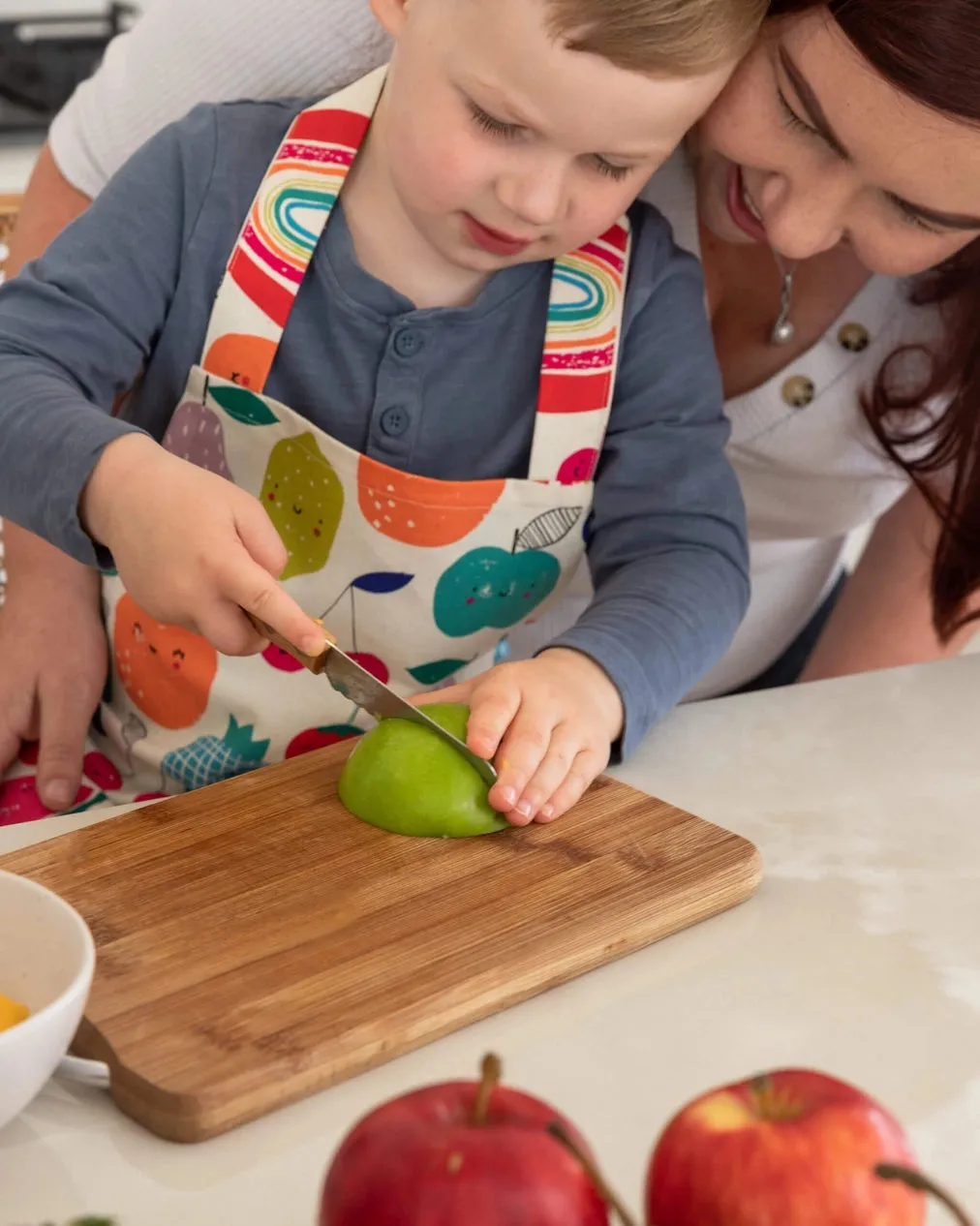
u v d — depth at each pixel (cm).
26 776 104
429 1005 59
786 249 92
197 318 101
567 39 79
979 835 80
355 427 103
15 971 54
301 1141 54
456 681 111
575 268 102
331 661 77
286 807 75
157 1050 55
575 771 78
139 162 102
